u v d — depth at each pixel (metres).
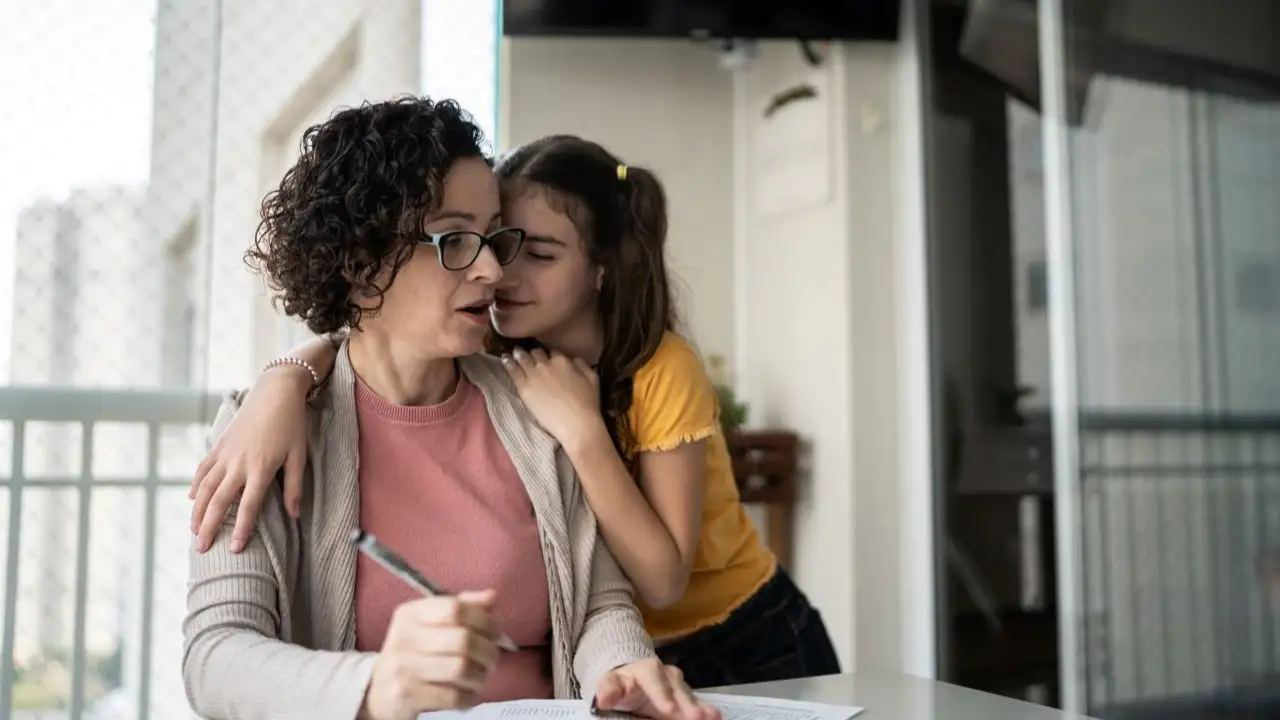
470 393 1.30
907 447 3.46
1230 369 2.48
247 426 1.16
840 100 3.49
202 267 1.98
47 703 1.90
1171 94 2.62
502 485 1.25
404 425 1.24
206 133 1.99
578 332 1.49
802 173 3.66
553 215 1.39
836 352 3.50
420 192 1.13
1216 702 2.51
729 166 4.02
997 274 3.14
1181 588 2.60
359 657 0.98
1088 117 2.85
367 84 2.04
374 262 1.14
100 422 1.92
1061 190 2.92
